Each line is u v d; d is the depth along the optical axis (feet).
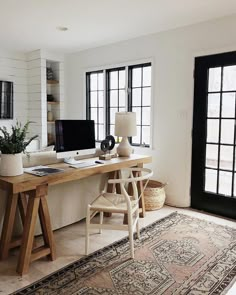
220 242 9.18
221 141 11.60
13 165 7.52
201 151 12.13
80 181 10.34
